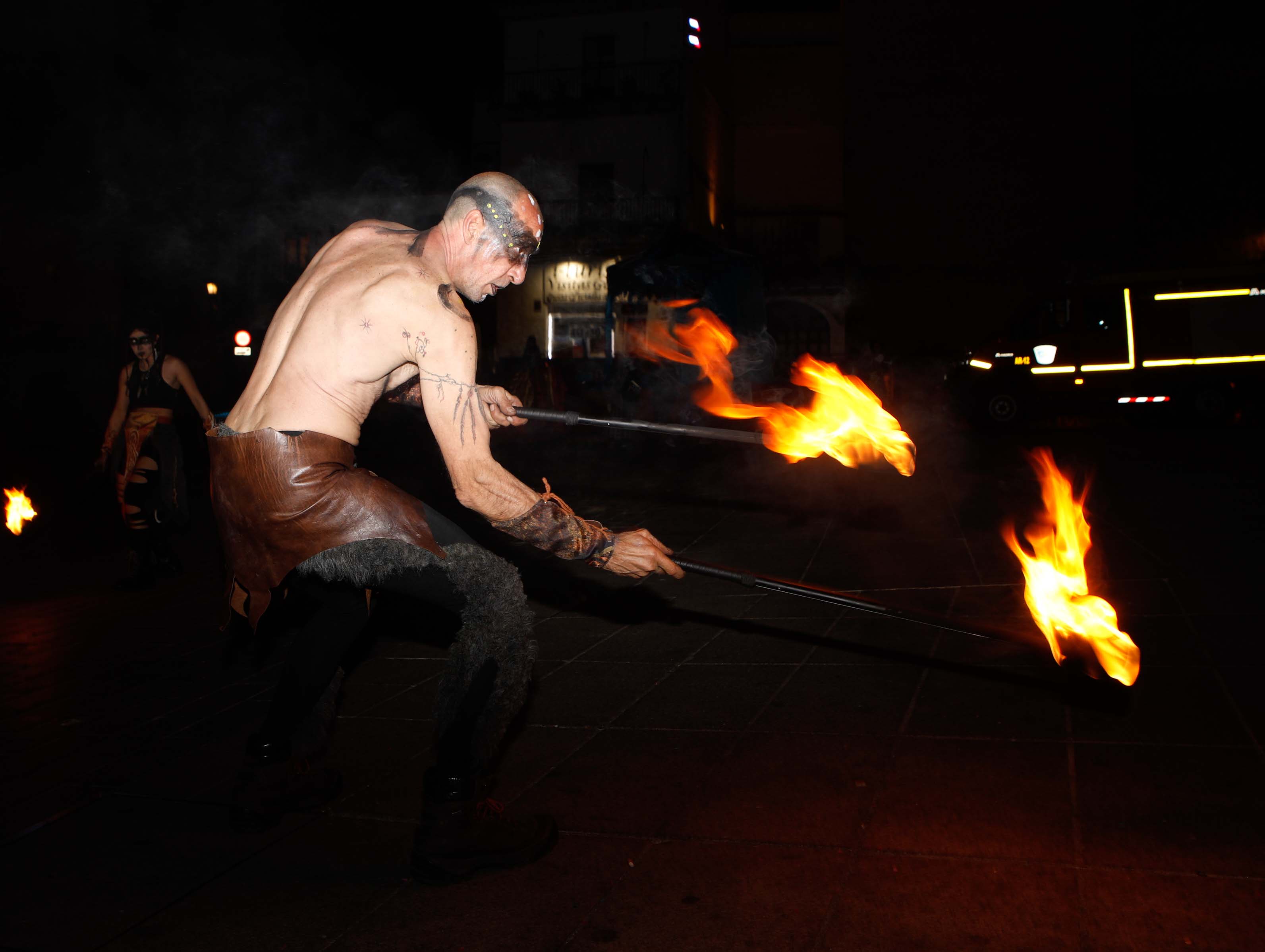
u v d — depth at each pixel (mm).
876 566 5258
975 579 4777
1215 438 10539
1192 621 3717
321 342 2238
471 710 2266
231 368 15680
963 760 2729
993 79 25250
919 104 25578
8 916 2207
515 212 2305
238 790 2551
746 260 14844
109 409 19797
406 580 2264
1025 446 10984
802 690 3410
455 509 8336
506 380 17969
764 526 6699
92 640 4953
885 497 7465
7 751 3352
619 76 26844
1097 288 14250
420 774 2939
